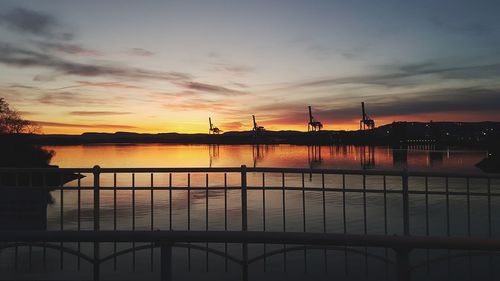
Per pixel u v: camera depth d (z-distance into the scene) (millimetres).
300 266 8109
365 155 172250
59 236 2188
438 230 12320
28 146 69000
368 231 13234
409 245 2119
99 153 187625
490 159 86188
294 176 39125
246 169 6562
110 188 6578
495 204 17328
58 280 6250
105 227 13625
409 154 185750
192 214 17172
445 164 102688
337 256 8867
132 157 141250
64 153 184500
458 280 6867
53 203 20672
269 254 5957
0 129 67875
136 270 7246
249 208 19109
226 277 7258
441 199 19969
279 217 16453
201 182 36875
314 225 14625
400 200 20797
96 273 5961
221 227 14430
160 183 35344
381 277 7234
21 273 6609
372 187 28938
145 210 18000
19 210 5816
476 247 2066
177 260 8383
